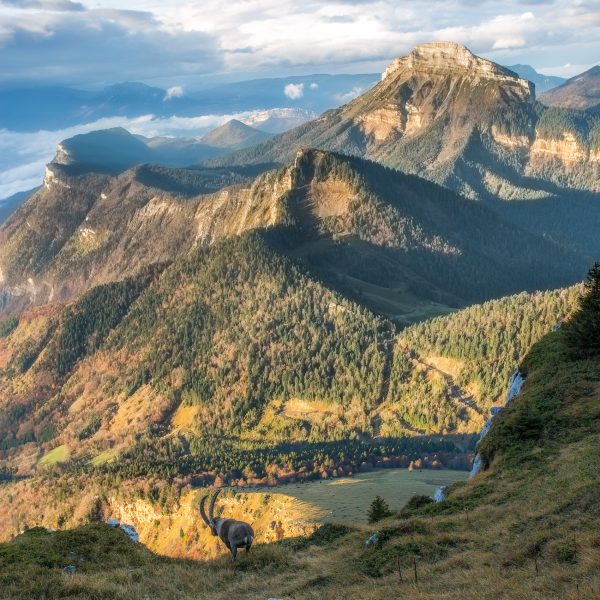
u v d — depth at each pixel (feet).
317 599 71.87
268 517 425.69
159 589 79.05
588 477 91.04
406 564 80.43
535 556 70.59
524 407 140.56
